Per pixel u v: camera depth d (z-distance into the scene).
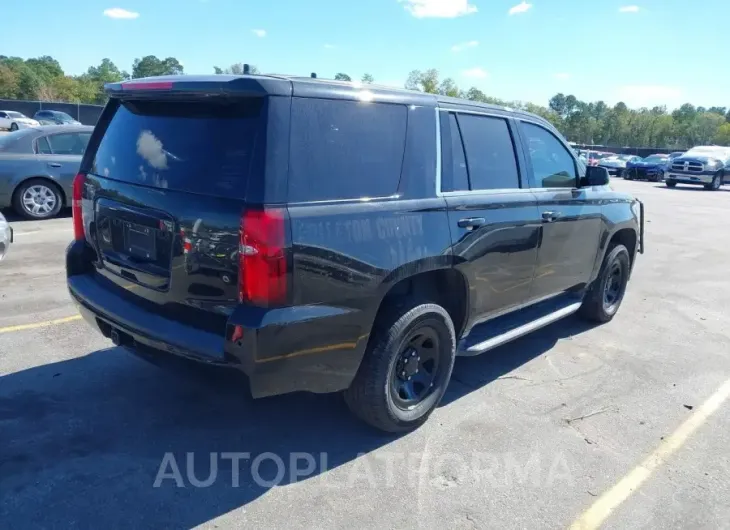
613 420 4.22
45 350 4.82
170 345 3.17
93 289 3.82
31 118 45.84
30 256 7.69
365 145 3.38
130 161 3.59
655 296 7.57
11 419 3.78
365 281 3.29
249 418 3.97
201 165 3.18
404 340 3.64
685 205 19.25
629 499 3.34
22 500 3.04
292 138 3.04
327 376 3.30
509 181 4.46
